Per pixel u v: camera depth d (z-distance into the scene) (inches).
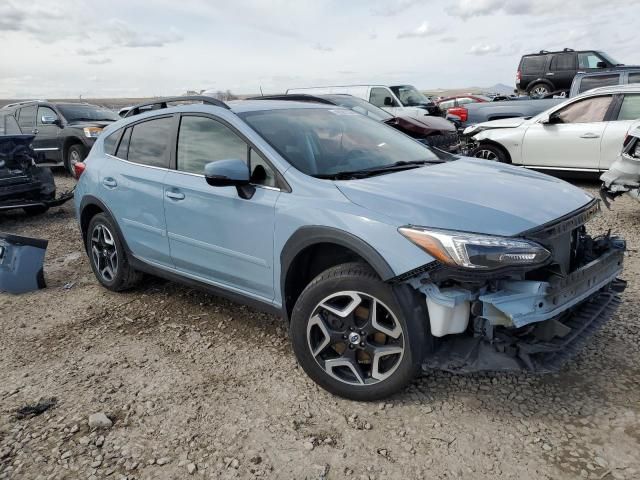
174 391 125.1
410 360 106.2
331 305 115.7
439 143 368.8
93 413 117.4
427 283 103.0
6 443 108.3
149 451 104.3
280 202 123.8
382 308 109.2
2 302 188.5
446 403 114.3
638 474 91.8
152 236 163.2
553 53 670.5
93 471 99.3
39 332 161.9
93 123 470.3
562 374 123.0
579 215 114.7
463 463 96.7
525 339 102.9
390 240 104.8
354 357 114.5
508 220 104.5
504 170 140.8
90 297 189.0
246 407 117.1
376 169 134.0
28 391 128.0
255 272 133.5
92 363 140.9
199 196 143.3
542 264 99.0
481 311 101.3
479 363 103.0
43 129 489.1
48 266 229.3
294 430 108.3
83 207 191.5
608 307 121.6
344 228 110.8
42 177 325.1
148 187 160.6
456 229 101.6
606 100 321.7
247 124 138.6
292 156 130.9
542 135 342.3
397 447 101.8
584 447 99.0
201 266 149.2
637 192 232.7
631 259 197.9
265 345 145.5
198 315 167.9
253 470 97.8
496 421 107.8
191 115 154.1
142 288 193.9
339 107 171.3
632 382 118.2
